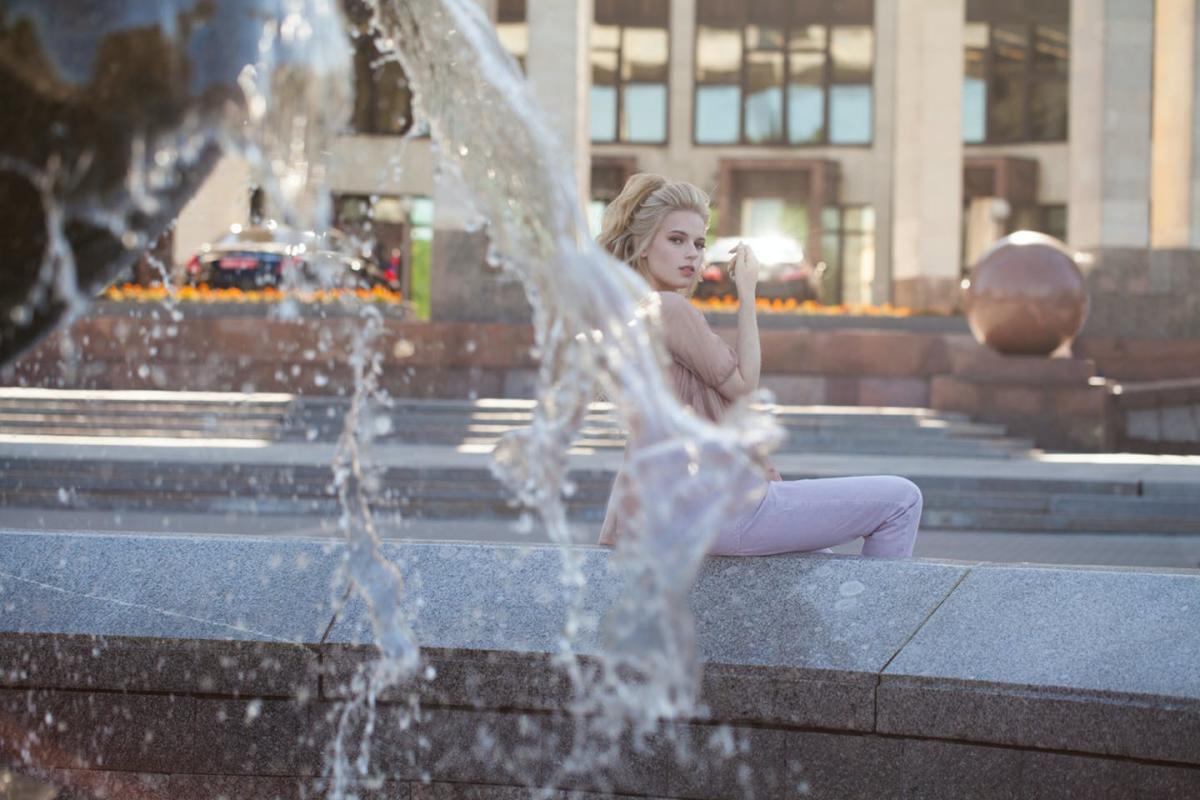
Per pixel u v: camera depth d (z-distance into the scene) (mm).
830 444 14578
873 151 38438
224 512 10023
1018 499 10398
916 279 28312
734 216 38312
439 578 3512
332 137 2250
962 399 17234
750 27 38719
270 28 2076
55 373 17703
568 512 10125
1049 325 17125
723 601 3352
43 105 1955
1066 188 37656
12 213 2023
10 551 3740
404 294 30219
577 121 21969
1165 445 17984
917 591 3311
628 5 38688
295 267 2729
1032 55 38031
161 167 2068
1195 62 23219
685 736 3246
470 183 2717
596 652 3266
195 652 3459
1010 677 3057
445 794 3350
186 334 17891
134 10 1946
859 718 3158
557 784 3287
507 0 28797
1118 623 3121
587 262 2451
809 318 21484
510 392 18594
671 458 2260
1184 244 22906
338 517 9750
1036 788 3035
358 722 3396
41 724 3537
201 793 3463
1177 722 2891
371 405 15148
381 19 2660
